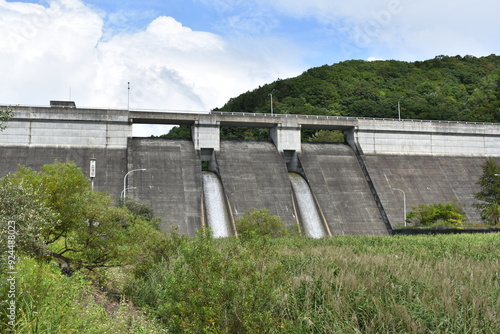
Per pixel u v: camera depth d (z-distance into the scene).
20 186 18.91
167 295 20.78
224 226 81.81
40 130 84.44
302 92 157.12
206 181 88.69
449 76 177.75
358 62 184.50
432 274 24.52
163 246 31.62
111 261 30.33
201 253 18.41
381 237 58.62
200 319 17.38
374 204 93.31
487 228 78.69
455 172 105.31
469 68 185.50
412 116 146.75
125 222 34.16
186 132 142.50
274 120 96.12
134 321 20.62
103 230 30.14
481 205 92.75
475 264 30.06
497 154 113.06
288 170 99.38
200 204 82.44
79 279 24.02
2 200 18.12
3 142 82.50
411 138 106.00
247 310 16.91
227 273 17.61
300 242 52.06
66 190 30.11
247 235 19.84
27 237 18.52
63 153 83.94
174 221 78.56
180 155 88.81
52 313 16.33
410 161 103.88
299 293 21.67
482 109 152.00
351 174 97.19
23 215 18.23
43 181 30.09
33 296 16.77
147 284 27.80
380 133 103.62
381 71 176.62
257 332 16.84
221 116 92.69
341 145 103.56
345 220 88.56
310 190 92.81
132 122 88.75
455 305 18.91
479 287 22.23
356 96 154.12
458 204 97.50
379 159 101.50
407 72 178.88
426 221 88.25
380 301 19.89
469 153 110.75
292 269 27.09
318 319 19.52
